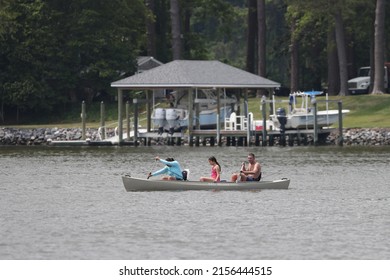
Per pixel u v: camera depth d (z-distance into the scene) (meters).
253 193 186.12
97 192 190.88
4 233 145.00
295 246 136.75
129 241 139.50
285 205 171.88
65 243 138.25
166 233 145.00
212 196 181.75
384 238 141.88
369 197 183.62
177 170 189.75
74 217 159.25
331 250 134.38
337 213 163.62
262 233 145.38
